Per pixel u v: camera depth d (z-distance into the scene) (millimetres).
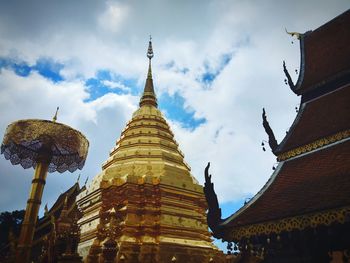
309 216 8719
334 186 9250
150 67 44938
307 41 15414
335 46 13852
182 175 31672
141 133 35719
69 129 20953
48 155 19875
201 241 29000
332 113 12109
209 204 11203
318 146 11492
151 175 29547
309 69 14383
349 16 14055
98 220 28203
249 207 11031
